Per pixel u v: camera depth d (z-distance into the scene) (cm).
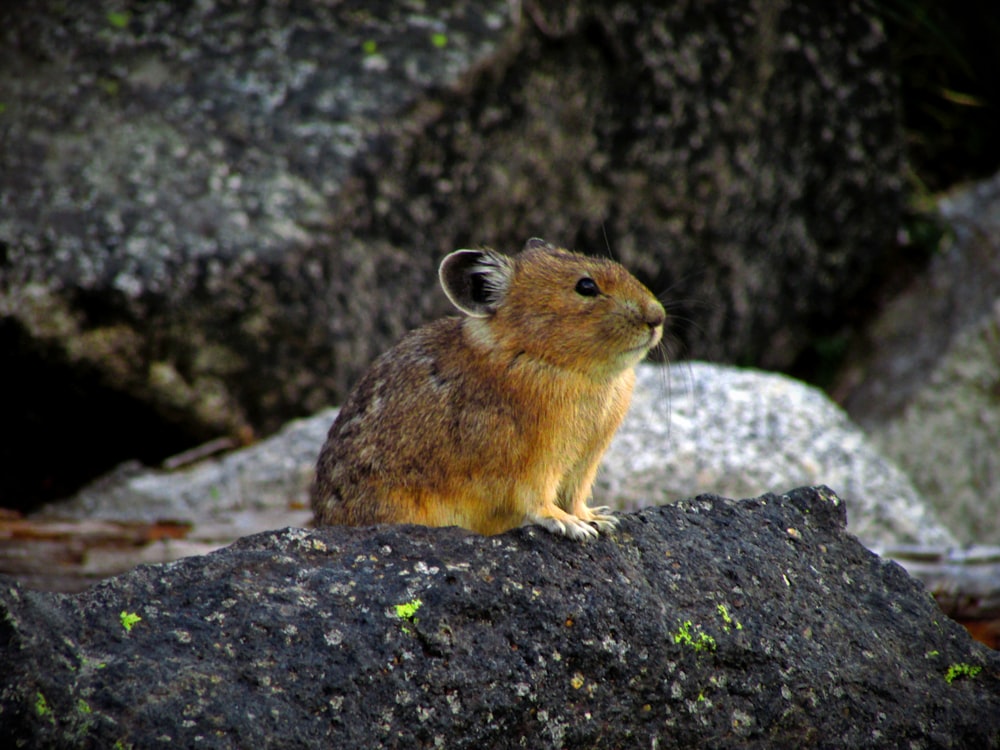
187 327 1355
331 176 1418
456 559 687
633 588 695
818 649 714
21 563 1119
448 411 816
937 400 1593
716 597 712
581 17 1510
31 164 1388
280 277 1379
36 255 1316
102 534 1165
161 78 1479
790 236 1695
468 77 1469
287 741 588
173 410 1379
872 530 1248
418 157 1465
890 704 711
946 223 1780
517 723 639
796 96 1639
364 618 641
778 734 687
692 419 1353
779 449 1320
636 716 664
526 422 809
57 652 573
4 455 1391
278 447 1341
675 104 1576
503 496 823
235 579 647
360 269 1443
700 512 775
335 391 1449
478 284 844
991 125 1891
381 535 698
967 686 739
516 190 1535
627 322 803
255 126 1441
